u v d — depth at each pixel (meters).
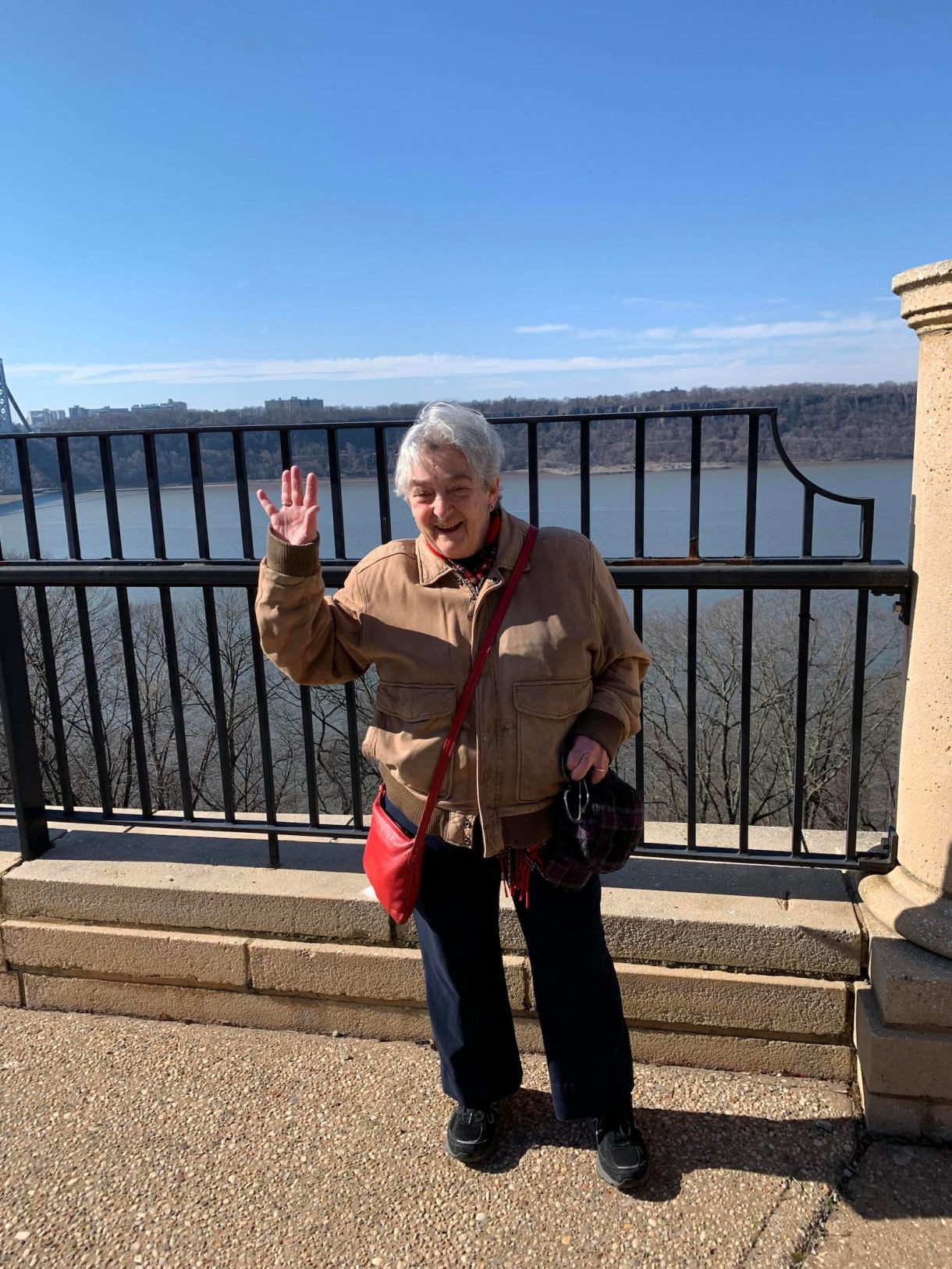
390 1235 1.84
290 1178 2.00
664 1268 1.75
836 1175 1.95
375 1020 2.47
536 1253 1.79
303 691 2.51
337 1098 2.24
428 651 1.74
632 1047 2.34
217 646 2.52
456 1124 2.04
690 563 2.21
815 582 2.11
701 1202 1.90
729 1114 2.14
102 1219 1.90
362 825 2.58
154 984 2.60
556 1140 2.08
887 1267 1.74
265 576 1.76
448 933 1.90
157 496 2.48
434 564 1.77
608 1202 1.91
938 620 2.00
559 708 1.73
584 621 1.75
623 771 21.30
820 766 18.73
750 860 2.31
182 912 2.55
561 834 1.76
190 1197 1.95
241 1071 2.36
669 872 2.48
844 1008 2.18
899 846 2.22
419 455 1.64
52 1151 2.09
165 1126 2.16
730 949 2.24
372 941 2.45
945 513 1.96
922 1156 2.00
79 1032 2.56
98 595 22.42
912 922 2.08
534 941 1.88
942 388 1.93
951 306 1.84
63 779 2.75
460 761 1.73
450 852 1.84
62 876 2.63
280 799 21.55
